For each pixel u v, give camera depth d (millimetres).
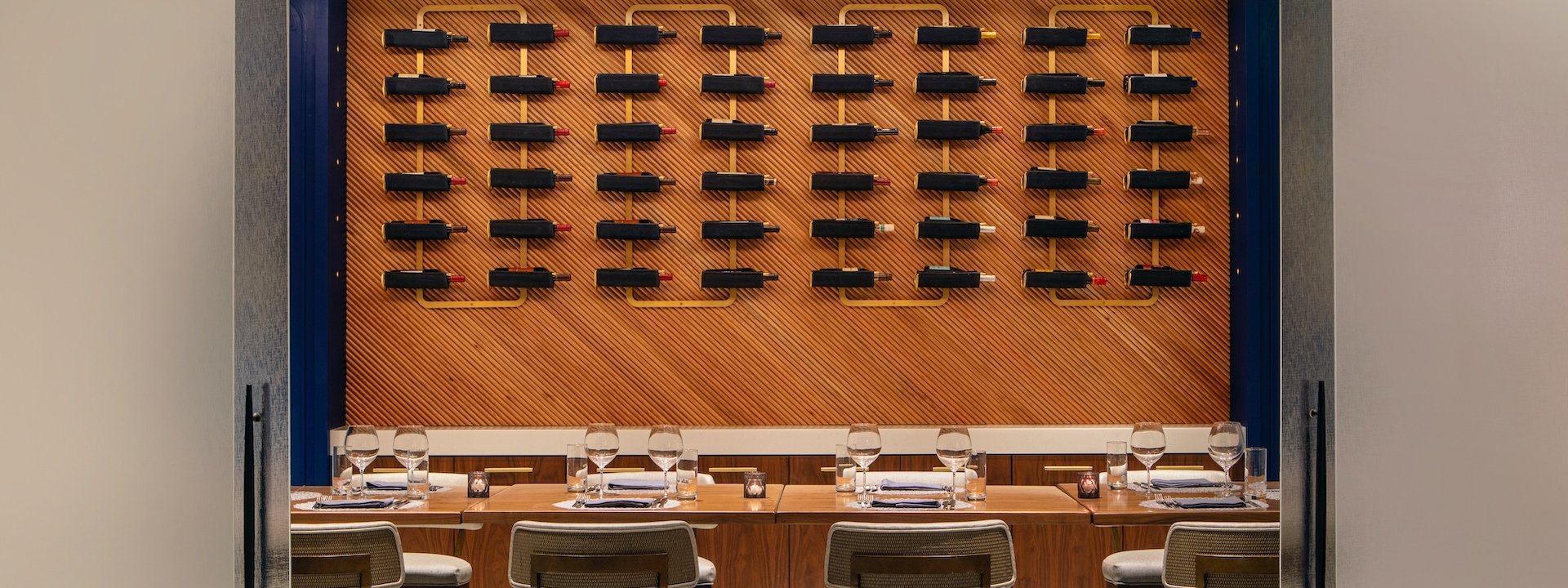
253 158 1260
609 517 3107
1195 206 5078
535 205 5055
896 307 5066
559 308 5055
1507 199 1122
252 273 1255
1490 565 1126
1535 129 1116
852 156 5070
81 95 1112
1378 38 1200
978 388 5062
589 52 5078
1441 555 1151
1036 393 5066
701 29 5043
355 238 5035
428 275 4934
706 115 5074
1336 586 1252
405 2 5059
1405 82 1180
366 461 3396
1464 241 1142
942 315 5074
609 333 5055
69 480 1097
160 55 1143
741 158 5066
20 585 1077
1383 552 1199
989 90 5094
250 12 1238
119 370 1120
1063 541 4273
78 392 1104
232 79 1187
